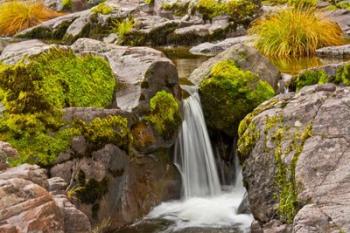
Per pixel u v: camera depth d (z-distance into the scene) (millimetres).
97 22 17000
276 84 9656
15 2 19438
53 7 21828
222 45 14227
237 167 8898
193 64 12180
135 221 7355
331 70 9133
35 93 6574
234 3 15961
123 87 7949
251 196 6840
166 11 17609
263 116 7078
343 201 5633
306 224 5301
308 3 16406
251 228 6727
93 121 6750
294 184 6180
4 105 6547
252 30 14500
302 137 6527
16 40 17328
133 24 16234
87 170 6586
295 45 12867
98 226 6672
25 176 4742
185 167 8453
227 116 8961
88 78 7168
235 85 9008
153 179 7844
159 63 8156
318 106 6805
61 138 6520
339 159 6133
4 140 6336
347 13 15625
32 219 4336
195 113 8891
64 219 4836
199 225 7363
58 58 6930
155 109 7934
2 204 4301
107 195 6777
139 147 7617
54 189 5348
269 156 6703
